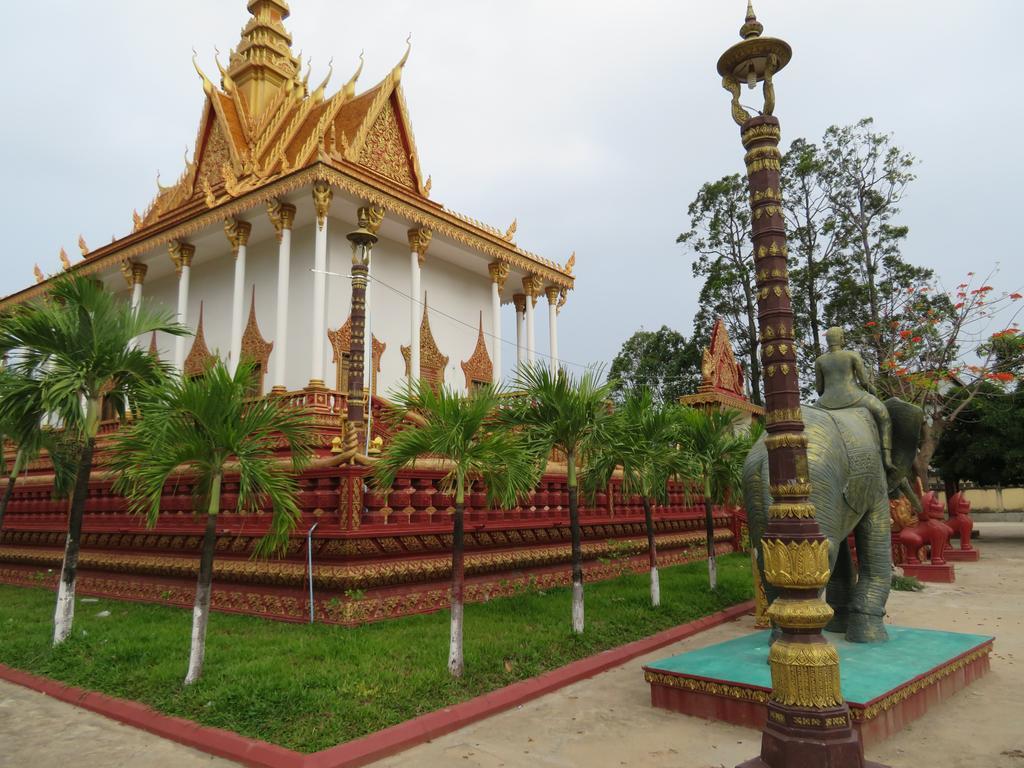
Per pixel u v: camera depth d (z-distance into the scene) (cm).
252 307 1778
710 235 3578
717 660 644
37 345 790
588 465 980
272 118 2081
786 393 468
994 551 2264
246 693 570
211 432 651
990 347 2438
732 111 518
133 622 905
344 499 859
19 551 1445
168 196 2367
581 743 532
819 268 3259
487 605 969
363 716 534
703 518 1759
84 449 821
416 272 1669
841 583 786
